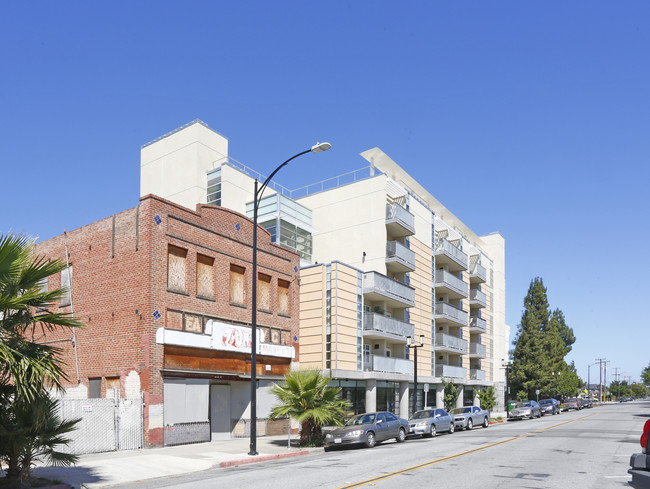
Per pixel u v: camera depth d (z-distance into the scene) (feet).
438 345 146.72
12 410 39.55
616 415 161.68
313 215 131.03
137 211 71.67
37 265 40.19
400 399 125.70
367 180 126.11
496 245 217.15
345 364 104.63
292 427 90.74
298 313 96.12
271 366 87.81
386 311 126.62
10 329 38.52
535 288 290.35
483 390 180.14
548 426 109.81
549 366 233.96
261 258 88.94
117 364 70.44
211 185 115.65
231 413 82.79
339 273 106.01
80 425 59.62
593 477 42.32
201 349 74.64
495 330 205.87
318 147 63.21
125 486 42.42
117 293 72.18
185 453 61.26
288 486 38.88
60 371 40.19
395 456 58.44
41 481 41.70
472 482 39.91
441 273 149.69
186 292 73.87
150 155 124.16
